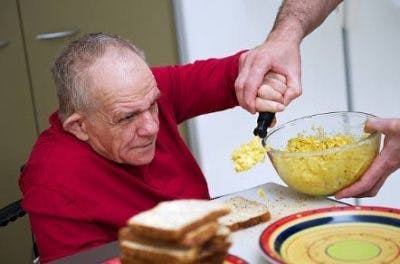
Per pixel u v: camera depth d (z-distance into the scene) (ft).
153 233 1.98
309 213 2.89
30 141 7.30
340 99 8.13
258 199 3.52
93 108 3.68
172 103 4.68
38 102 7.21
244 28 7.46
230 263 2.41
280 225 2.78
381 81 8.20
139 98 3.64
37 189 3.74
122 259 2.11
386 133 3.37
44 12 6.97
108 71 3.60
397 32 8.06
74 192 3.72
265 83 4.01
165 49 7.50
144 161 3.89
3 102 7.10
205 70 4.73
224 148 7.75
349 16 7.78
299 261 2.51
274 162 3.45
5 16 6.85
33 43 7.01
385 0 7.85
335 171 3.25
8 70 7.02
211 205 2.16
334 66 7.95
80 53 3.69
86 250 3.12
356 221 2.80
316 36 7.73
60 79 3.79
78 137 3.93
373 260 2.47
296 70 4.19
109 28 7.25
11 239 7.52
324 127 3.88
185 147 4.48
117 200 3.89
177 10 7.36
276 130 3.81
